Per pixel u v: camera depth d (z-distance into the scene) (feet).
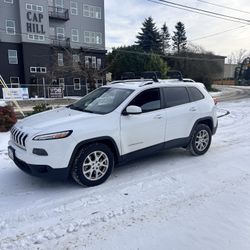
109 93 16.96
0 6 101.35
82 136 13.58
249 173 15.97
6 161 18.40
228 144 22.50
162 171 16.31
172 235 9.92
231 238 9.70
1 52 103.35
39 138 12.82
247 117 38.32
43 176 13.29
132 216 11.27
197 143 19.21
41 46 108.58
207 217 11.12
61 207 12.07
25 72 106.11
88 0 121.29
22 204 12.36
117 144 14.92
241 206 12.01
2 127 28.60
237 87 185.37
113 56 137.08
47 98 97.40
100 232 10.18
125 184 14.44
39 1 106.32
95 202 12.49
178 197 12.93
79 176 13.71
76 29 119.75
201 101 19.38
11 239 9.80
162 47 179.52
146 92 16.43
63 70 110.01
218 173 15.98
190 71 152.97
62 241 9.66
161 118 16.71
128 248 9.22
